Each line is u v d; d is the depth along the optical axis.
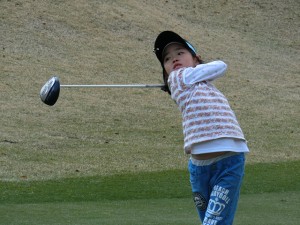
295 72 48.25
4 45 42.66
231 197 10.46
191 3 57.34
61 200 19.97
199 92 10.52
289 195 20.59
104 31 47.62
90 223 15.77
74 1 50.47
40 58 41.97
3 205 18.67
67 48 44.12
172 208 18.31
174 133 33.88
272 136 34.69
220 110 10.45
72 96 37.75
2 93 36.44
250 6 59.31
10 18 45.78
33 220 16.20
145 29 49.34
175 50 11.21
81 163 27.88
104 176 25.23
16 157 28.00
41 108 35.22
